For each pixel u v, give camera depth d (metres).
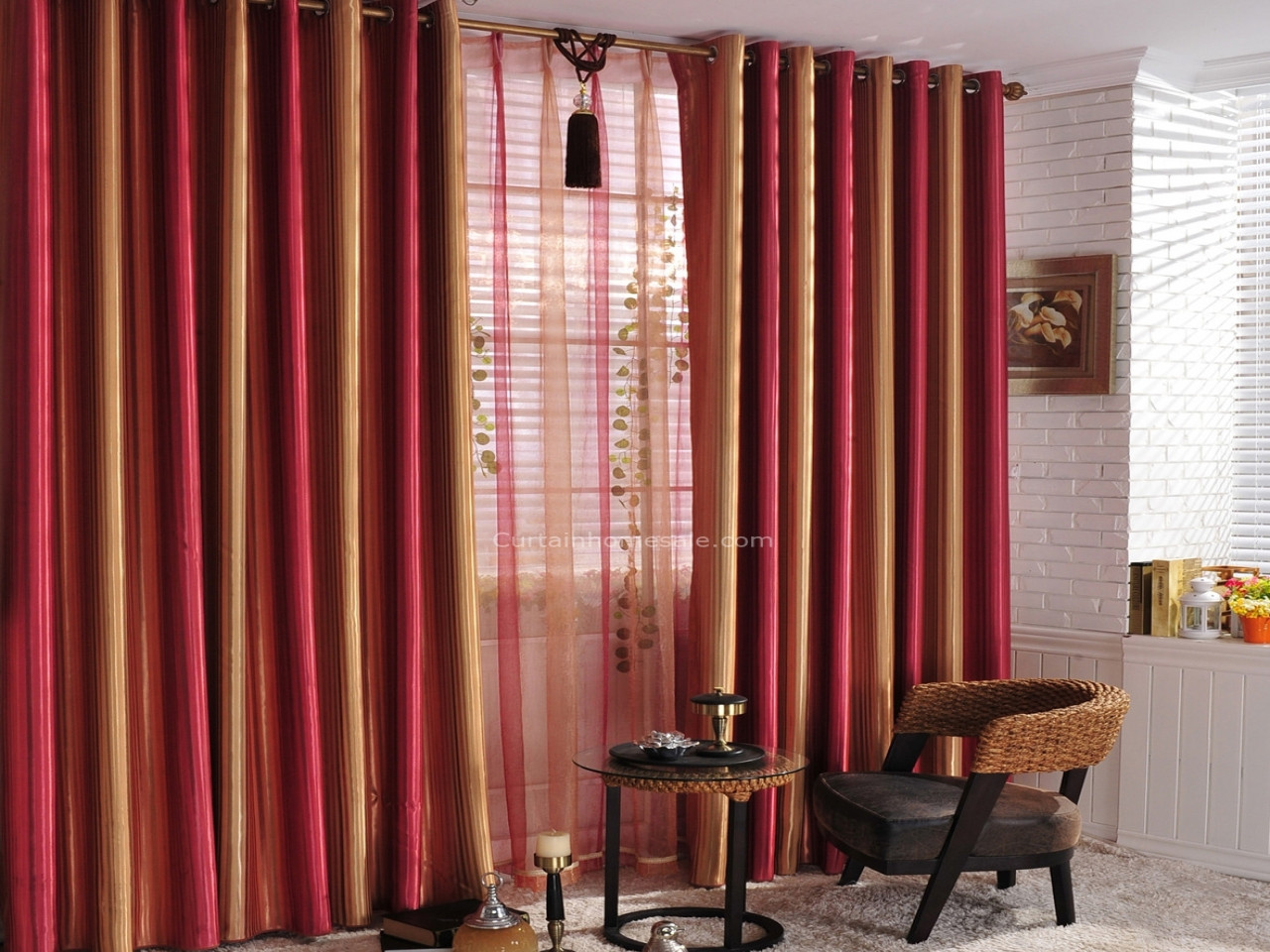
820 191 3.98
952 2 3.53
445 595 3.46
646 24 3.69
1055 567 4.26
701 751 3.30
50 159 3.04
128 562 3.15
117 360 3.04
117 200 3.04
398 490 3.37
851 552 4.01
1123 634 4.07
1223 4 3.57
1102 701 3.32
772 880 3.80
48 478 2.98
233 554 3.18
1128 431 4.08
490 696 3.76
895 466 4.08
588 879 3.80
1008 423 4.33
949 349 4.04
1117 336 4.11
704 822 3.71
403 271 3.34
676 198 3.90
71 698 3.11
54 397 3.07
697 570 3.78
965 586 4.19
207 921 3.13
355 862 3.33
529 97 3.70
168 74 3.08
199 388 3.23
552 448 3.71
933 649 4.10
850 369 3.92
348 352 3.28
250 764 3.29
